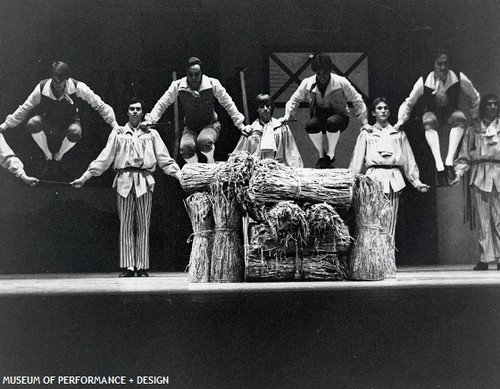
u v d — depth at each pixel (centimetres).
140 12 968
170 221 921
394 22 1025
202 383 413
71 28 955
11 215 952
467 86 857
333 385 423
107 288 462
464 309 436
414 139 1033
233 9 995
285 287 443
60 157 835
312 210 525
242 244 545
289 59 1016
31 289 456
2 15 937
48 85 796
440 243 1039
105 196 980
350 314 424
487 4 968
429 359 432
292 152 805
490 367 438
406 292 429
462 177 910
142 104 798
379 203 547
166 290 429
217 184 532
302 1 1009
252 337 417
